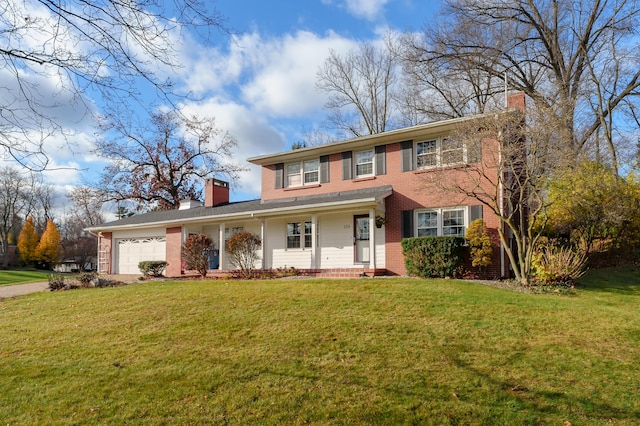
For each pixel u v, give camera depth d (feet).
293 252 58.85
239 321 27.04
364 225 53.47
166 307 31.96
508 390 16.46
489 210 45.03
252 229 63.21
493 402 15.46
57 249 123.34
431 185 45.29
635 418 14.28
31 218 124.16
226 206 70.13
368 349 21.21
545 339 22.24
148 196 109.81
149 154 106.52
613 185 43.75
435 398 15.83
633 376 17.66
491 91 81.10
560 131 37.42
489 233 44.60
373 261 47.96
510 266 44.06
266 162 63.57
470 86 86.58
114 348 23.07
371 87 103.04
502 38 72.28
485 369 18.48
